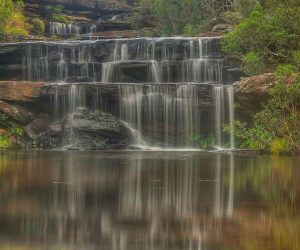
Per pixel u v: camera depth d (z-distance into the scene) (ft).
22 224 21.40
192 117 92.89
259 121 76.13
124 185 34.50
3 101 91.20
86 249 17.62
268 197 29.14
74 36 172.55
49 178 38.19
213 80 110.01
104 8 207.62
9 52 116.88
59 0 199.72
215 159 60.70
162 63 111.55
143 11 188.55
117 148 90.74
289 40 97.45
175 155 69.67
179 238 19.16
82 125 90.27
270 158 62.13
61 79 115.96
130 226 21.21
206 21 165.58
